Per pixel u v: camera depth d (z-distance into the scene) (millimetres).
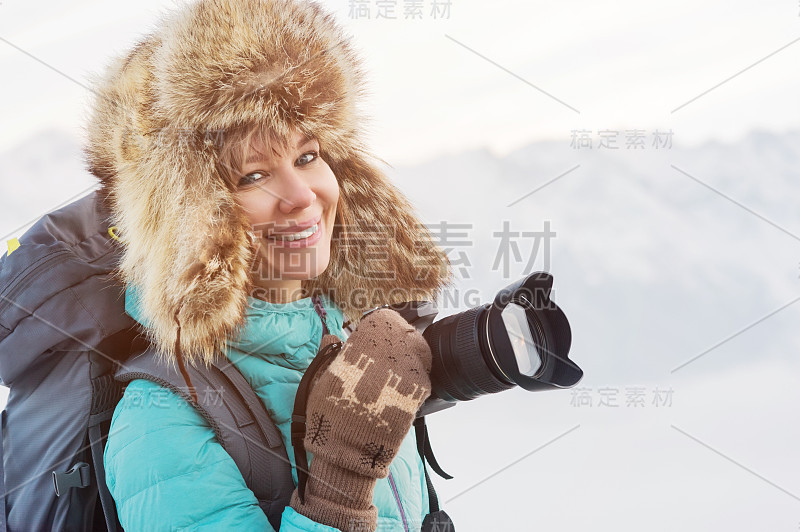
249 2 773
